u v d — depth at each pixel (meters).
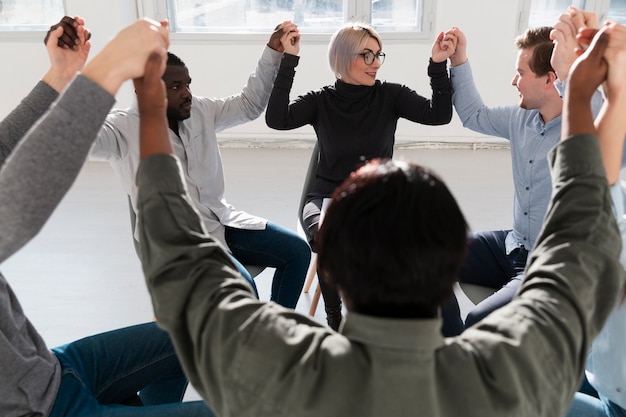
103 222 3.32
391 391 0.52
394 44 4.52
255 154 4.69
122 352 1.20
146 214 0.65
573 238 0.63
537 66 1.54
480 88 4.62
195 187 1.85
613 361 1.02
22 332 0.99
